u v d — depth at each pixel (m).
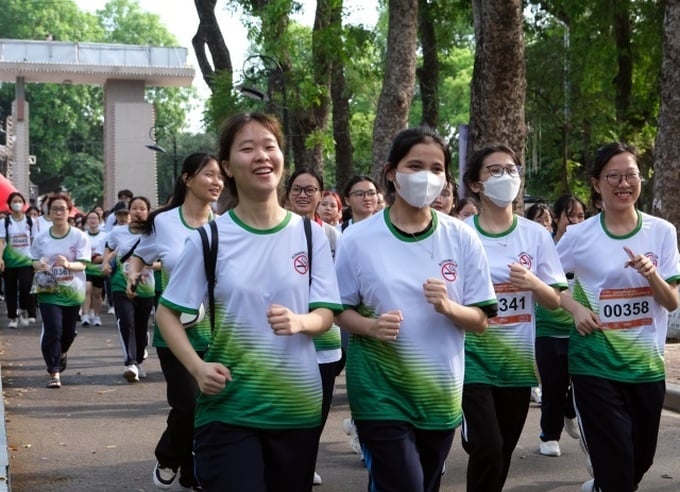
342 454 7.87
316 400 4.22
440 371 4.55
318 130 22.17
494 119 13.74
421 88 28.31
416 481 4.43
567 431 8.37
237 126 4.18
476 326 4.53
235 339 4.12
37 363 12.98
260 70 23.53
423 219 4.62
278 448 4.16
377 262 4.55
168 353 6.37
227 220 4.20
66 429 8.84
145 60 40.31
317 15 22.00
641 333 5.78
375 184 8.03
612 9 23.58
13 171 43.59
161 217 6.88
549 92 28.89
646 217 5.93
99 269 17.25
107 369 12.47
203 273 4.17
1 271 15.98
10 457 7.75
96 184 68.88
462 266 4.62
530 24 27.89
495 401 5.70
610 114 27.48
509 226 5.95
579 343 5.81
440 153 4.59
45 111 68.25
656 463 7.64
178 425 6.37
